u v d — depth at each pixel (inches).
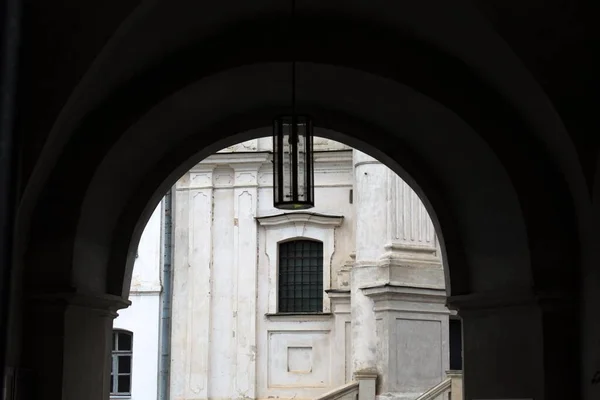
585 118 329.4
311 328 1183.6
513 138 372.8
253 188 1226.6
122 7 313.3
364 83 388.8
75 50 320.2
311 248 1211.2
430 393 813.2
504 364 390.9
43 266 365.1
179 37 364.5
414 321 1005.8
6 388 323.3
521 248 373.4
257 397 1186.0
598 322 327.6
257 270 1214.9
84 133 373.7
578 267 359.3
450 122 382.6
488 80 368.2
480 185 396.5
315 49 375.2
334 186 1211.9
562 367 358.3
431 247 1047.6
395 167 441.7
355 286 1043.3
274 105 428.5
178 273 1230.9
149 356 1200.8
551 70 326.0
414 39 373.1
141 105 376.5
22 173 325.7
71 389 376.5
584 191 338.0
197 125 425.1
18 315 355.9
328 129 433.4
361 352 1026.1
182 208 1241.4
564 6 311.4
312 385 1171.9
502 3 315.6
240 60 375.2
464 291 424.2
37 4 307.4
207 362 1200.2
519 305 377.4
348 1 356.8
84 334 394.3
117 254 424.8
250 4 358.0
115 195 410.3
